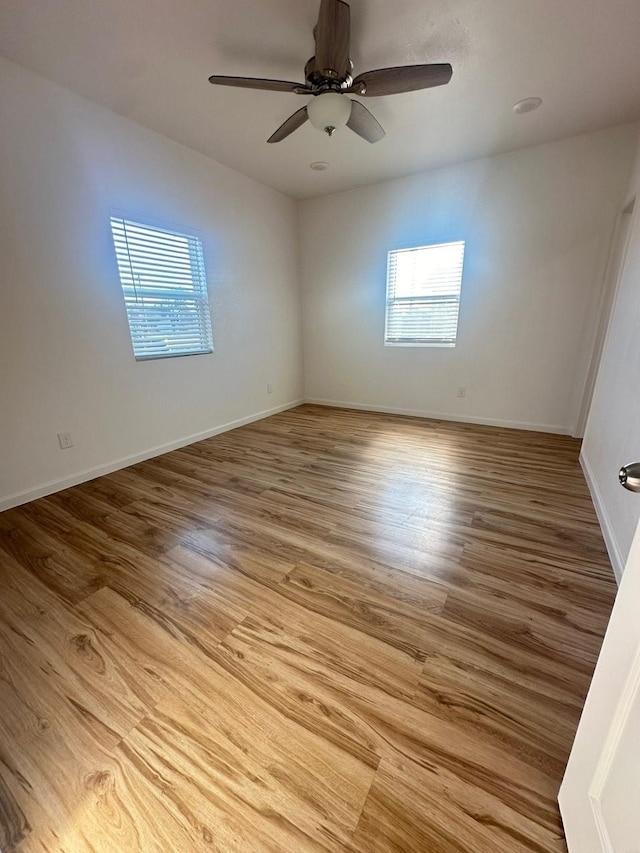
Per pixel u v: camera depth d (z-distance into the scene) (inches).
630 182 109.7
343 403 190.7
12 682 47.1
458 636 52.2
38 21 67.6
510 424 151.0
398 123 105.3
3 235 82.6
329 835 32.7
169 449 128.9
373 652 50.0
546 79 86.2
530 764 37.3
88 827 33.6
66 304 95.6
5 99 79.4
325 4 56.4
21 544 75.0
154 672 47.9
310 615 56.4
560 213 124.5
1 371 85.7
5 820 34.2
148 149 108.1
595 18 67.8
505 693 44.4
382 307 166.2
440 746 39.1
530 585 61.6
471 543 73.2
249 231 149.0
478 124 106.7
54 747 39.9
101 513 87.0
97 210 98.8
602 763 25.4
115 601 59.8
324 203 167.3
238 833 32.9
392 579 63.6
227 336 146.6
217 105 95.1
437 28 70.4
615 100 95.4
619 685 24.1
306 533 77.8
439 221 144.6
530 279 134.4
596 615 55.4
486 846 31.6
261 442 138.0
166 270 119.6
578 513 83.7
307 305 186.2
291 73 83.7
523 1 64.4
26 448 91.7
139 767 37.9
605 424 88.4
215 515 85.6
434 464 113.5
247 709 43.3
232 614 56.9
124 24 68.8
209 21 68.4
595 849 24.5
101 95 91.4
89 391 103.5
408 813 33.9
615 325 95.7
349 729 40.9
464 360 154.3
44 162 87.1
